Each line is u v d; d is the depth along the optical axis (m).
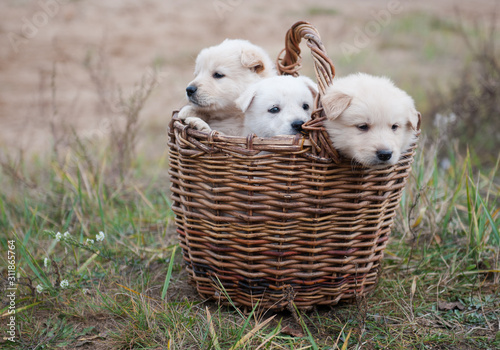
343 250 2.93
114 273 3.66
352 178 2.78
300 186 2.75
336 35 13.25
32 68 11.84
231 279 3.01
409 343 2.84
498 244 3.56
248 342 2.68
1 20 14.43
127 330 2.90
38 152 7.13
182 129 2.93
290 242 2.87
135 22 15.59
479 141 6.53
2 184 5.82
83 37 13.93
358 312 2.97
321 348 2.74
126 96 9.05
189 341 2.81
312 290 2.98
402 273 3.60
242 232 2.88
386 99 2.79
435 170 4.40
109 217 4.66
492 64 6.85
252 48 4.26
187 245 3.21
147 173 6.29
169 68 11.73
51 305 3.27
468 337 2.88
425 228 4.21
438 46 12.52
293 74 3.95
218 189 2.85
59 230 4.50
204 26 15.21
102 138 7.18
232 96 4.10
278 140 2.71
